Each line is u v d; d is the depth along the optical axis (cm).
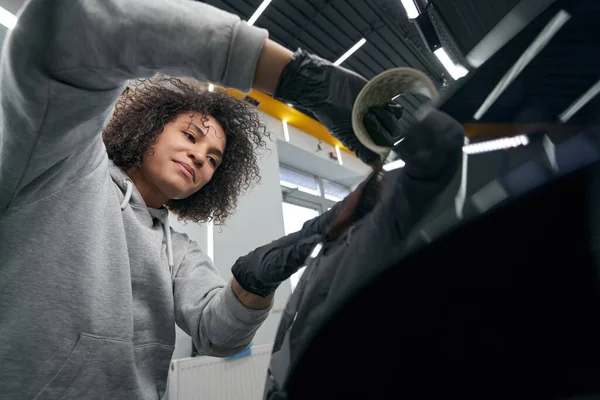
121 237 55
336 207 33
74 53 26
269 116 286
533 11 22
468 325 15
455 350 15
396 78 25
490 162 17
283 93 29
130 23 26
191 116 73
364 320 18
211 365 144
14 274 42
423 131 21
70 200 46
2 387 40
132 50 27
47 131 30
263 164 244
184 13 27
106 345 48
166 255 70
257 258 50
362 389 17
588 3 19
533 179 16
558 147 16
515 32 22
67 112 29
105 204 54
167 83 80
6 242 41
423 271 17
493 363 14
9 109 29
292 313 24
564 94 17
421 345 16
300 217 326
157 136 69
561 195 15
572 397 13
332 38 278
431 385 15
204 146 71
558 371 14
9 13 137
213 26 27
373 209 21
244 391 150
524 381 14
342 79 27
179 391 133
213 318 62
